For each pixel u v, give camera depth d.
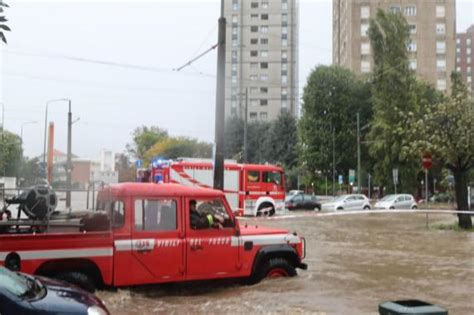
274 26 118.75
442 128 23.39
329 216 30.72
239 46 119.06
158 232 8.43
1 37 6.06
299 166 70.44
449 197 52.53
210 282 8.98
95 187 9.34
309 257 13.42
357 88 63.03
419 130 24.39
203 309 7.91
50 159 24.64
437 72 91.50
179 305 8.12
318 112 62.91
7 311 4.88
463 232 20.75
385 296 8.97
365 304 8.35
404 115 26.28
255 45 119.00
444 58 91.44
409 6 92.06
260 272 9.28
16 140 65.50
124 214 8.28
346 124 62.31
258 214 28.48
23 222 8.10
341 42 106.94
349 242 16.94
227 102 118.44
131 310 7.81
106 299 7.95
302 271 10.97
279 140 76.25
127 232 8.23
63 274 7.76
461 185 23.08
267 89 118.38
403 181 52.88
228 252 8.91
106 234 8.07
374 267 11.90
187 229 8.65
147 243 8.30
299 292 8.95
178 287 8.75
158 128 108.75
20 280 5.59
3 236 7.47
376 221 26.95
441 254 14.13
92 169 98.50
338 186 62.56
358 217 30.45
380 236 18.97
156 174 28.72
